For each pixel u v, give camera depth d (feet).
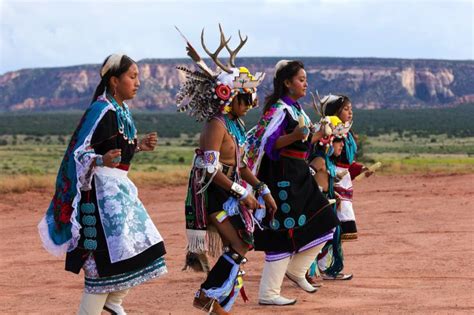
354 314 27.73
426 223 56.59
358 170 35.35
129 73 24.44
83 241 23.76
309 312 28.30
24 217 72.33
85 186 23.29
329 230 30.25
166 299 31.71
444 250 43.11
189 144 353.31
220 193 25.82
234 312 28.55
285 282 34.42
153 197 90.33
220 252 26.37
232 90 25.71
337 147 33.27
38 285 36.50
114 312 25.12
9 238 56.24
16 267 42.29
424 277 35.12
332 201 32.91
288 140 28.58
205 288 25.75
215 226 25.93
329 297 31.07
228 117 26.25
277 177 29.37
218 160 25.73
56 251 23.79
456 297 30.37
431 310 28.12
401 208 68.49
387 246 45.55
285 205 29.32
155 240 24.31
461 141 351.46
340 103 34.40
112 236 23.62
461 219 58.29
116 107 24.04
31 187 94.68
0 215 74.43
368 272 36.83
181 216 69.00
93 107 23.84
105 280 23.70
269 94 29.81
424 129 473.67
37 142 377.09
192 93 26.12
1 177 112.57
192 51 26.05
